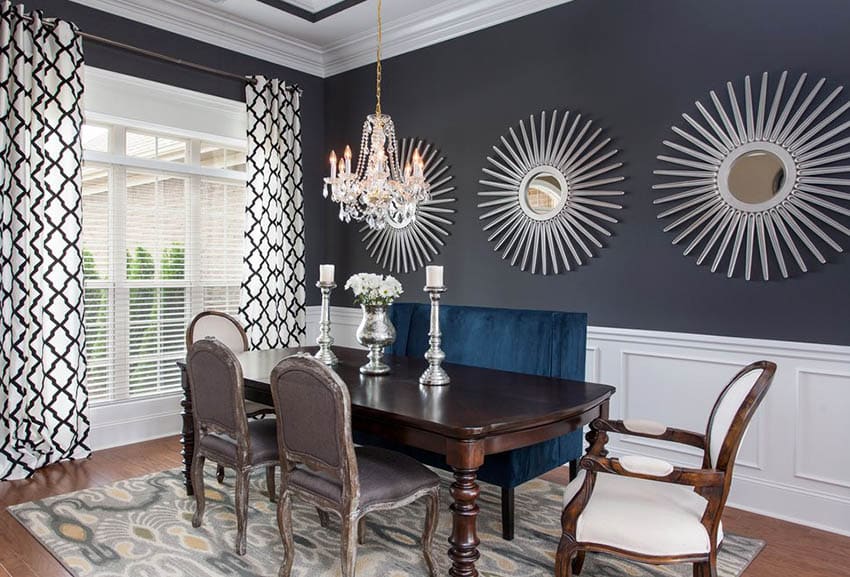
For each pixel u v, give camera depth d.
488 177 4.00
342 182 3.17
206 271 4.41
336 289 5.04
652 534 1.78
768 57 2.86
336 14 4.19
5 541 2.50
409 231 4.48
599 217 3.46
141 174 4.04
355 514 1.95
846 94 2.65
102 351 3.86
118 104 3.84
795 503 2.81
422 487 2.14
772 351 2.86
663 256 3.23
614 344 3.41
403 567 2.31
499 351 3.19
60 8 3.57
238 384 2.35
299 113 4.76
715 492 1.79
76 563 2.31
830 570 2.34
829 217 2.71
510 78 3.86
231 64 4.42
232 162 4.55
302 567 2.29
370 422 2.21
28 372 3.33
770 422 2.88
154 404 4.11
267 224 4.48
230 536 2.55
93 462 3.54
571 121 3.56
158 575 2.23
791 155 2.79
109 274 3.89
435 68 4.29
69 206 3.45
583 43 3.52
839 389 2.69
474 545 1.96
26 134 3.30
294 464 2.16
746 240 2.94
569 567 1.91
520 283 3.85
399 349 3.67
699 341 3.08
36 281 3.34
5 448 3.27
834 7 2.68
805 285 2.78
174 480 3.23
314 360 1.96
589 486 1.89
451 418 1.99
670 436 2.13
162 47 4.03
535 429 2.09
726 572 2.31
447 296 4.27
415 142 4.43
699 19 3.08
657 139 3.23
